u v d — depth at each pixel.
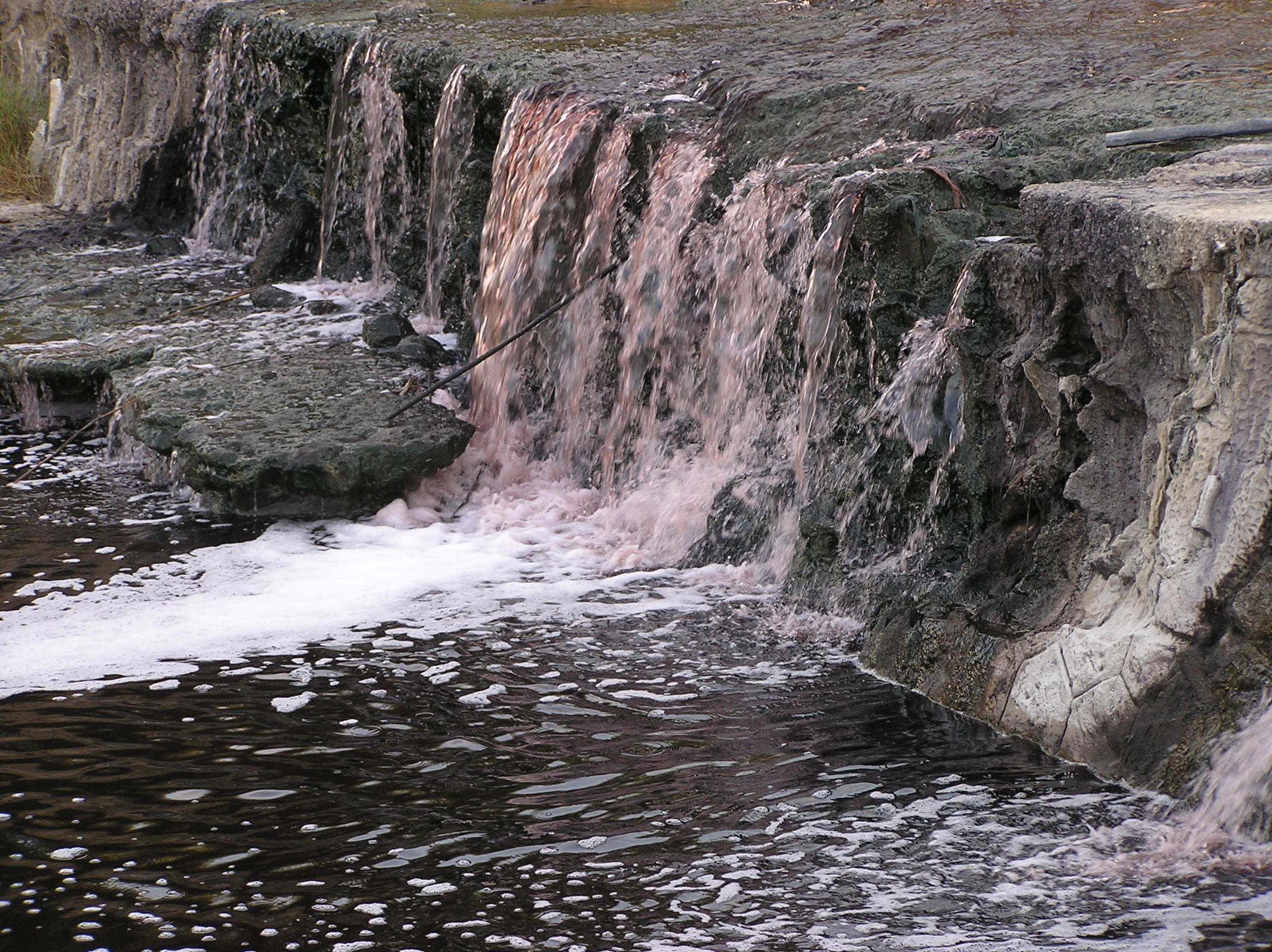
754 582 8.60
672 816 5.90
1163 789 5.71
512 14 15.51
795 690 7.08
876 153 8.76
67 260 16.06
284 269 15.15
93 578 8.82
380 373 11.55
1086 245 6.08
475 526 9.87
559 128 10.93
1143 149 7.63
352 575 8.87
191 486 10.16
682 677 7.29
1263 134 7.70
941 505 7.41
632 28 13.97
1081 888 5.20
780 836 5.70
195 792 6.21
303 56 15.16
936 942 4.93
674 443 9.93
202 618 8.19
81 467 11.07
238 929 5.20
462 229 12.41
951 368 7.32
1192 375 5.70
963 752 6.30
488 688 7.20
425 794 6.15
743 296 9.36
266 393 11.03
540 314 10.97
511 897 5.35
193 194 17.41
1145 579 5.99
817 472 8.30
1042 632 6.47
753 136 9.96
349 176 14.55
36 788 6.27
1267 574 5.45
